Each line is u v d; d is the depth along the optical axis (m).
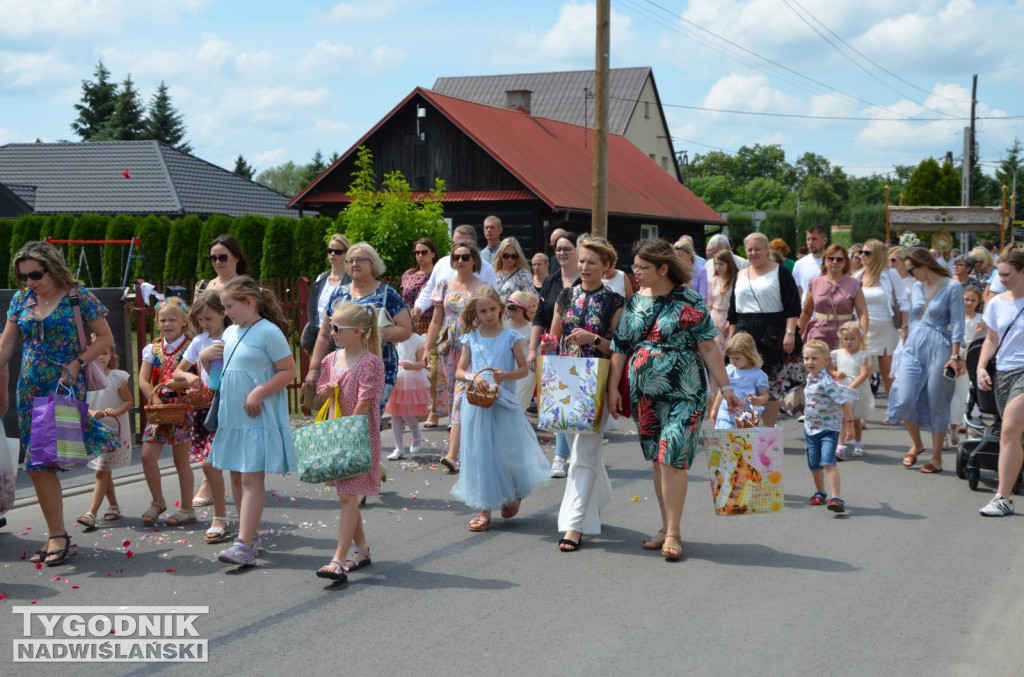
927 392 8.79
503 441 6.80
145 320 9.87
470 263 9.47
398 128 28.00
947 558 6.18
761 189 117.06
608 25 15.62
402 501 7.81
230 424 6.06
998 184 81.06
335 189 28.83
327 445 5.66
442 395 10.90
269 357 6.10
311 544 6.59
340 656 4.64
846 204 126.50
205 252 23.08
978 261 12.84
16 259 6.30
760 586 5.63
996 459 7.97
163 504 7.21
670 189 36.19
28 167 37.41
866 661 4.55
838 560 6.14
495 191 26.70
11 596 5.55
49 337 6.32
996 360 7.53
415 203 18.30
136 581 5.81
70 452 6.11
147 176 36.44
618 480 8.51
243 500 6.08
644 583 5.70
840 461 9.37
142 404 9.85
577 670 4.45
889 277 11.61
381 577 5.85
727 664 4.51
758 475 6.30
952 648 4.71
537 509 7.57
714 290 10.90
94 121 79.50
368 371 5.82
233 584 5.74
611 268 7.62
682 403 6.18
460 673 4.42
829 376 7.44
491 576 5.86
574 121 53.12
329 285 8.90
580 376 6.42
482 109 29.92
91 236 25.66
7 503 6.50
